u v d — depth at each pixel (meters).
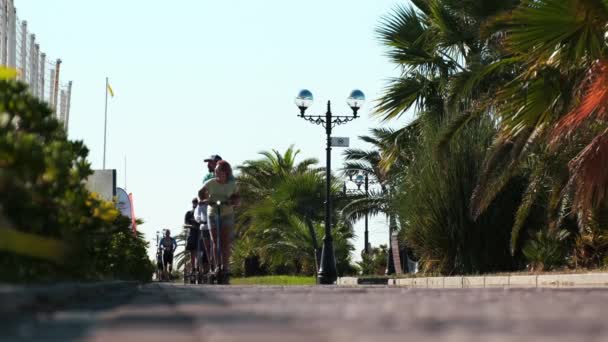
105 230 15.20
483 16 39.16
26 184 10.73
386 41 41.03
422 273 37.62
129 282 20.80
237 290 16.28
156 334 6.09
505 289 15.77
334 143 39.66
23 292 7.77
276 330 6.49
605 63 23.28
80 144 14.43
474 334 6.23
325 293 14.01
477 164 34.75
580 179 24.56
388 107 40.38
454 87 36.19
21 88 12.53
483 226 34.97
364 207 61.59
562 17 23.31
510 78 36.34
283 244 71.56
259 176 87.56
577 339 5.85
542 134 27.78
